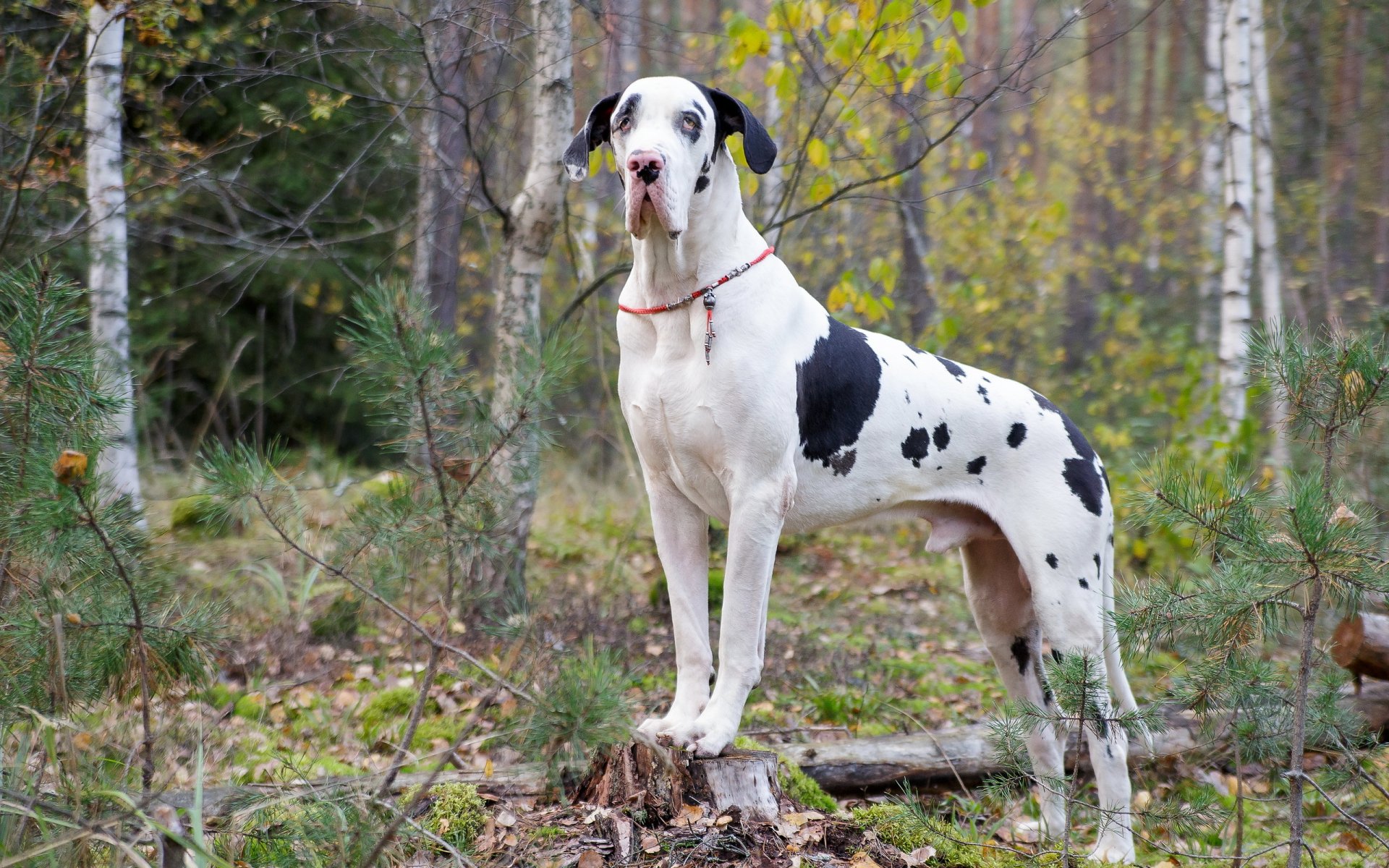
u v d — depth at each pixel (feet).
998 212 35.63
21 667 8.51
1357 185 41.32
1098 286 50.75
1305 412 8.93
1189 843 12.29
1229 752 13.80
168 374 32.01
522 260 20.21
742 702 10.76
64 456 7.45
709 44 27.20
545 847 9.71
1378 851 12.08
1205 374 36.81
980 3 19.10
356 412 34.99
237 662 16.89
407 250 31.58
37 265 9.30
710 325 10.55
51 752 8.37
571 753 7.32
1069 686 9.95
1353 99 41.73
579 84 27.32
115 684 8.80
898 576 25.77
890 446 11.80
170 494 27.09
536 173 20.02
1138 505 9.23
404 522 7.86
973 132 47.37
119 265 22.04
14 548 8.30
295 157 29.96
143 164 23.65
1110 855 11.34
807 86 23.94
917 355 12.30
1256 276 40.40
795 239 28.45
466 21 19.76
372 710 15.58
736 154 19.85
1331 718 9.98
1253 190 36.88
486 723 14.79
